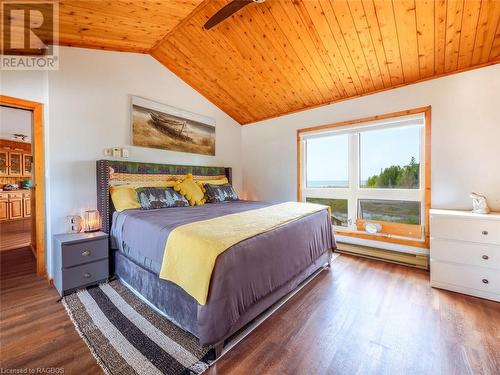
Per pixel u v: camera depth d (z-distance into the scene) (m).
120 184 2.92
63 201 2.55
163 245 1.72
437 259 2.34
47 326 1.71
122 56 3.07
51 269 2.44
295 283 2.21
